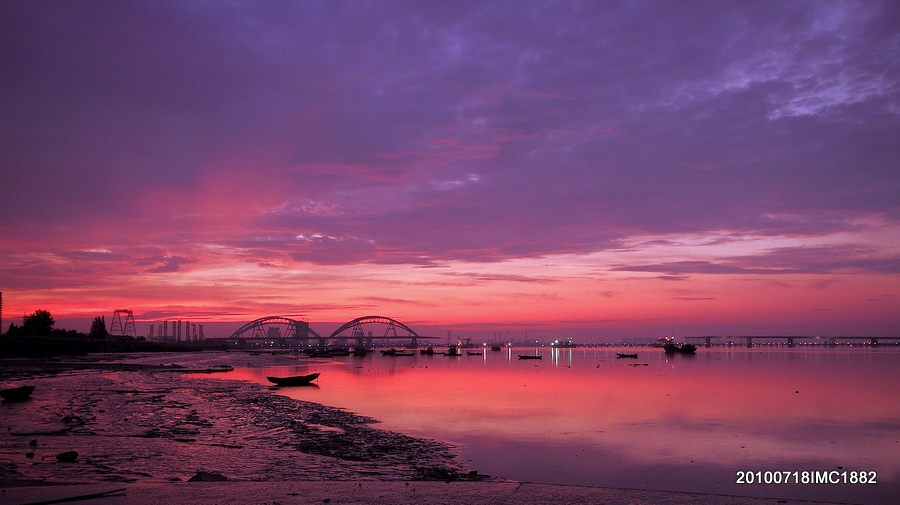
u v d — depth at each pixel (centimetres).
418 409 3288
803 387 4897
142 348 16388
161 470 1445
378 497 812
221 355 15688
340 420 2741
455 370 8475
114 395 3531
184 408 3005
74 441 1828
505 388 4825
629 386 5053
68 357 10231
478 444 2202
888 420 2902
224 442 2017
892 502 1542
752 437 2405
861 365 9694
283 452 1872
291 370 8288
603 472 1800
